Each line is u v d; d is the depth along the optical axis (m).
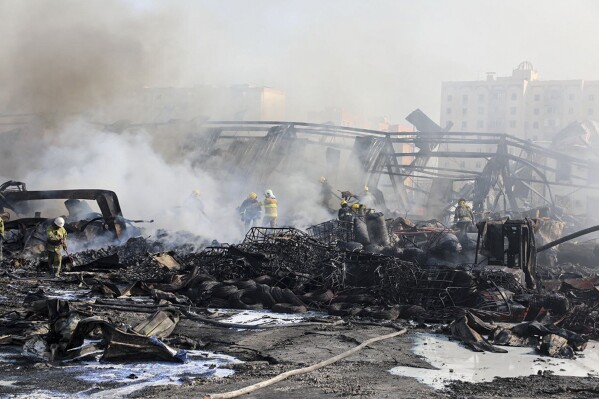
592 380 8.50
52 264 17.94
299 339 10.62
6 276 17.58
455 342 10.74
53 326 9.30
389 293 13.82
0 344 9.55
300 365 8.97
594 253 23.14
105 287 14.59
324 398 7.35
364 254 14.68
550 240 23.33
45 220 22.58
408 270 13.98
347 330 11.44
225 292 14.08
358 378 8.34
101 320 9.12
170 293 14.30
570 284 14.09
